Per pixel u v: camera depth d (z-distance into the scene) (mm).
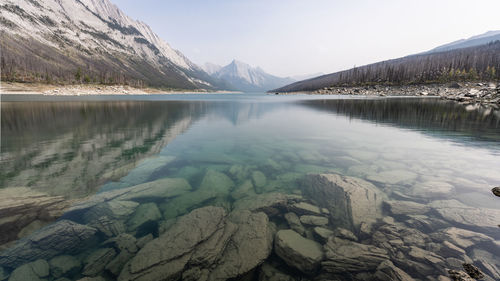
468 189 8352
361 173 10406
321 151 14875
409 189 8477
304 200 8055
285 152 14797
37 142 16891
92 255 5160
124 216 6824
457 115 31328
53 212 6855
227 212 7266
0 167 11273
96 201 7648
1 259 4883
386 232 5812
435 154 13508
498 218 6062
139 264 4793
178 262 4910
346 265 4910
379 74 135750
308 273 4895
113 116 33250
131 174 10477
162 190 8688
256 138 19328
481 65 121312
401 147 15359
